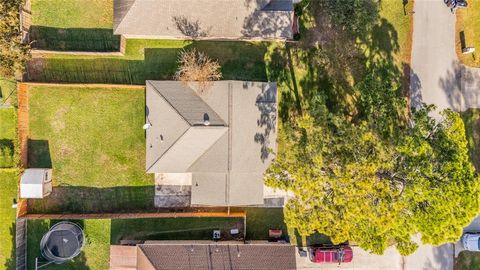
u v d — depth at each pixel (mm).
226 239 27797
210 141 25469
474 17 28281
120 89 27359
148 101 25609
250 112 25906
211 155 25688
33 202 27141
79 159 27359
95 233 27266
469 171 20266
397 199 20141
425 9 28281
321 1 27578
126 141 27469
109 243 27297
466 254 28250
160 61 27484
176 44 27438
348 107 28094
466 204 19703
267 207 28047
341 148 21609
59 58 27062
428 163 20109
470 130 28594
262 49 27750
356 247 28266
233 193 25953
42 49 26812
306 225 22188
